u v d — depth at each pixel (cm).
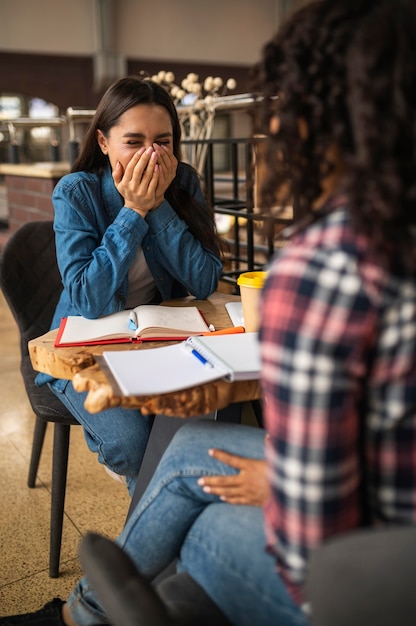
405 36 56
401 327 57
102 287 140
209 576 85
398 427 61
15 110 1195
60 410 152
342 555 59
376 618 59
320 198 68
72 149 343
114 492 200
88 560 75
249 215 218
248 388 101
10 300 175
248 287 121
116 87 150
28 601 149
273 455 62
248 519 85
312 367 57
